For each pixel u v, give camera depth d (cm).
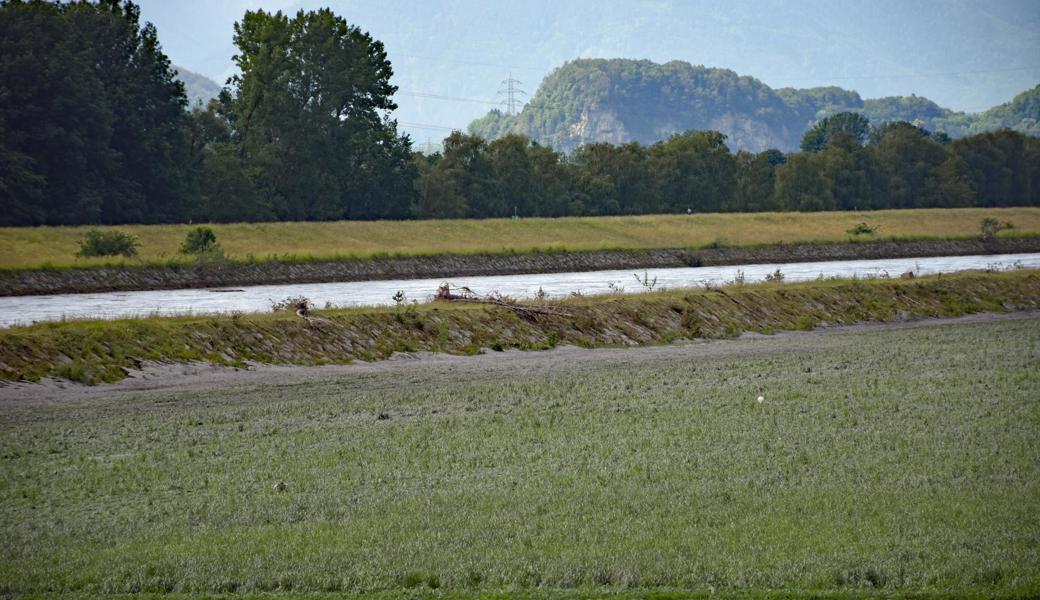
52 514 3080
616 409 4662
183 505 3152
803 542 2727
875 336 7825
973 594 2362
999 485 3259
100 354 5706
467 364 6388
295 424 4375
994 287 10381
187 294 11519
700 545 2717
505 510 3061
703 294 8631
